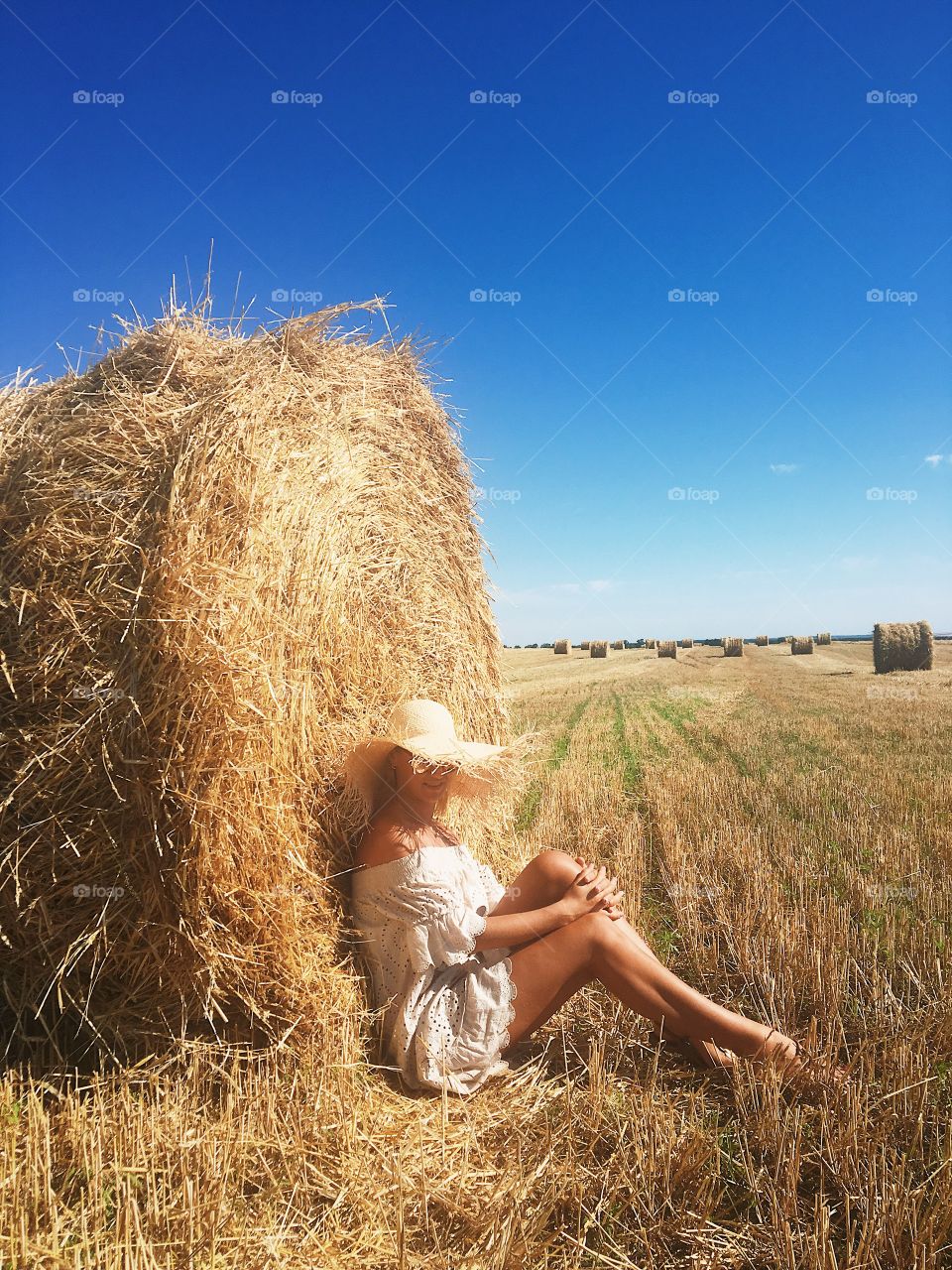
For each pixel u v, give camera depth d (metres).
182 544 3.37
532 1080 3.54
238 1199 2.69
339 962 3.55
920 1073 3.24
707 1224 2.61
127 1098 3.09
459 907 3.48
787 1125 3.00
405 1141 3.06
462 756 3.68
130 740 3.29
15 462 3.86
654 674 31.86
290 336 4.33
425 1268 2.46
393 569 4.62
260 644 3.40
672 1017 3.50
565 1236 2.56
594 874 3.70
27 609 3.50
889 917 4.86
